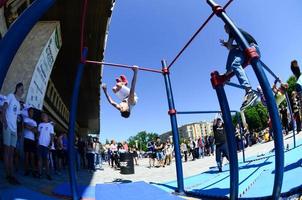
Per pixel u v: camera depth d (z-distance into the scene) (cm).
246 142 2028
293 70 658
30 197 482
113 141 1977
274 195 394
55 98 2817
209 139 2111
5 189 521
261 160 876
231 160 439
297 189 421
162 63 689
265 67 616
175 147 658
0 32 1084
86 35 1822
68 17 1596
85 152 1661
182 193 624
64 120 3741
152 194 580
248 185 539
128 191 624
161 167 1689
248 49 381
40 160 798
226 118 440
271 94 372
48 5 328
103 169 1822
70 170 547
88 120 5059
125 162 1191
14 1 1157
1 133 791
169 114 672
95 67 2370
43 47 1326
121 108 638
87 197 573
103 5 1535
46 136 810
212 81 448
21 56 1281
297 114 1299
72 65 2328
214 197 527
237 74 456
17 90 642
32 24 321
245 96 465
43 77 1367
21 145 811
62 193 595
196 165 1426
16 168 812
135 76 625
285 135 1507
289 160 686
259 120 4597
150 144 1838
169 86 683
